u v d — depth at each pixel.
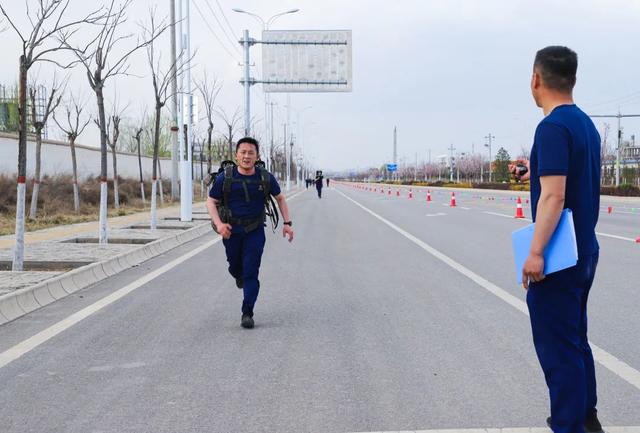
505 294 7.95
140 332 6.22
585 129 3.35
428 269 10.12
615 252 11.79
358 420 3.97
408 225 19.05
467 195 48.59
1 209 20.81
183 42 19.86
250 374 4.90
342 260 11.37
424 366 5.04
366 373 4.89
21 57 8.98
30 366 5.16
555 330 3.38
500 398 4.31
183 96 19.27
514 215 23.31
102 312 7.16
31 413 4.15
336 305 7.41
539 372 4.86
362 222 20.59
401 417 4.00
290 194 55.66
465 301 7.55
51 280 8.03
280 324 6.50
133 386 4.65
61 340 5.96
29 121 27.89
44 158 28.81
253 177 6.41
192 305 7.51
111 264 10.16
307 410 4.15
